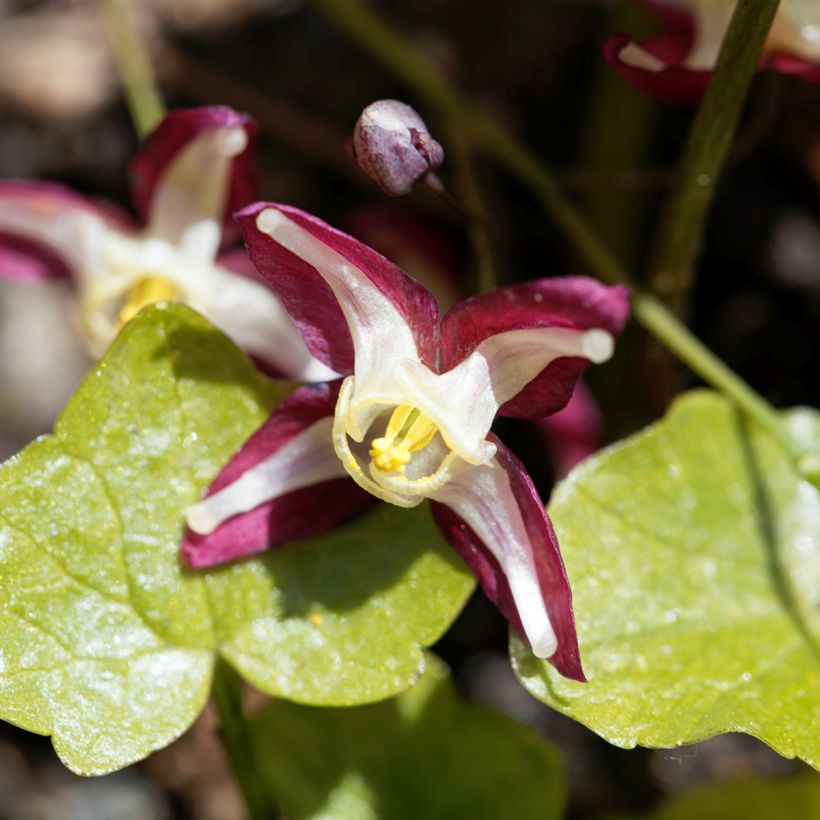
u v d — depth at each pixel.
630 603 0.12
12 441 0.17
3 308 0.18
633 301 0.13
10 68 0.18
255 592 0.12
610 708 0.11
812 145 0.16
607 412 0.16
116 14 0.15
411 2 0.17
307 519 0.12
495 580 0.11
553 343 0.11
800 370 0.16
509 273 0.16
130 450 0.12
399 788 0.14
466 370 0.11
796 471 0.13
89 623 0.12
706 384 0.16
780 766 0.15
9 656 0.12
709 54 0.13
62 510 0.12
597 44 0.16
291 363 0.14
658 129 0.16
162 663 0.12
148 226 0.14
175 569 0.12
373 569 0.12
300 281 0.11
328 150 0.17
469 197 0.15
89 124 0.18
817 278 0.16
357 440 0.11
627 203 0.16
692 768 0.16
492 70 0.17
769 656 0.12
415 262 0.15
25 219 0.15
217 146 0.13
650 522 0.12
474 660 0.16
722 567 0.12
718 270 0.16
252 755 0.13
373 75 0.17
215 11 0.18
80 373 0.18
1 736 0.16
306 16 0.17
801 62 0.13
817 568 0.12
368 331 0.11
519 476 0.11
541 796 0.14
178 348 0.12
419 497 0.11
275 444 0.11
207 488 0.12
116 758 0.12
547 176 0.15
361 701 0.12
